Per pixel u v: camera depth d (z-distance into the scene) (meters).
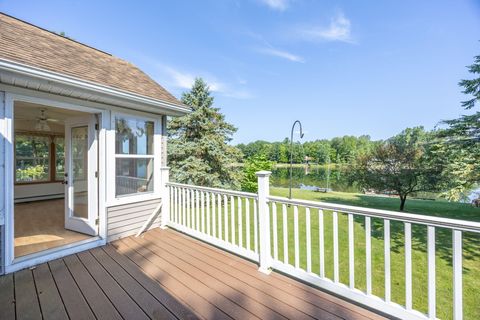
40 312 1.88
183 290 2.20
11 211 2.59
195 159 8.20
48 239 3.36
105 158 3.51
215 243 3.27
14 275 2.50
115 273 2.54
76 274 2.53
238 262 2.82
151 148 4.27
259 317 1.81
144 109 3.98
